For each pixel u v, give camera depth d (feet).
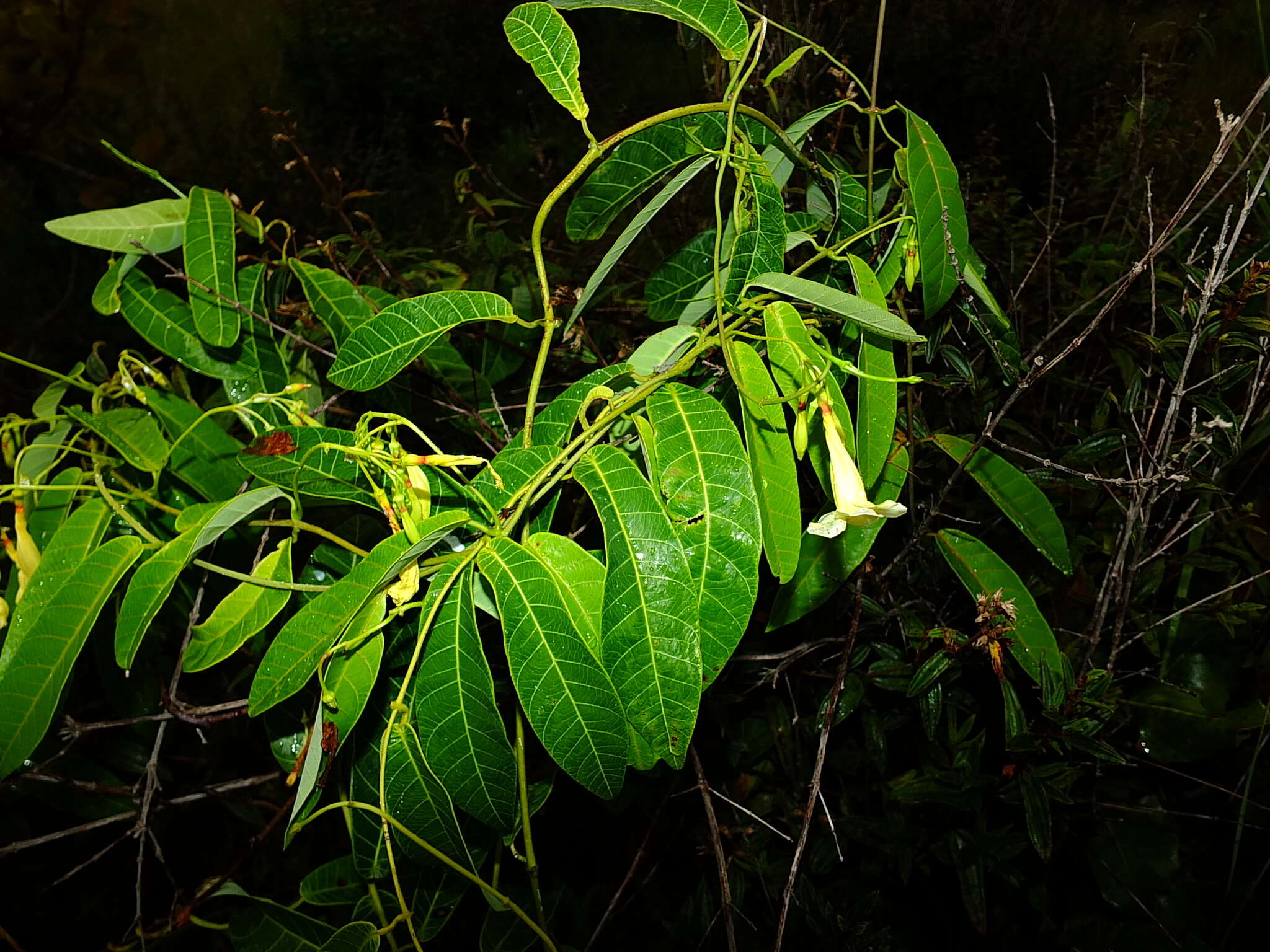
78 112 5.45
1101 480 1.76
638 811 2.48
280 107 7.07
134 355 1.78
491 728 1.30
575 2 1.48
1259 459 2.35
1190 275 1.83
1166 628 2.29
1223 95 4.35
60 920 2.72
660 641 1.20
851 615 2.11
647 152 1.59
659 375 1.40
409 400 2.22
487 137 7.14
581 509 1.99
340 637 1.27
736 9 1.45
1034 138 5.83
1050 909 2.31
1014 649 1.84
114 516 1.73
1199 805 2.34
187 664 1.38
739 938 2.24
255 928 1.65
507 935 1.53
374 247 2.73
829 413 1.33
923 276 1.52
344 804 1.36
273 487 1.45
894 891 2.36
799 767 2.34
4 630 1.64
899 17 6.72
